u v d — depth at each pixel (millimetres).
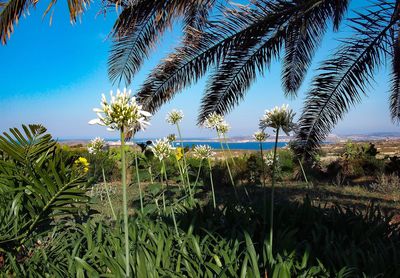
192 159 9508
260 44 6363
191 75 6406
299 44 7402
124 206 1932
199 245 2746
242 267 2246
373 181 11766
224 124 5324
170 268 2475
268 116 2576
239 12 5660
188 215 3576
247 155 12570
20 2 3883
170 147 3834
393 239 3174
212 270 2455
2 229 2600
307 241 2869
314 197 7828
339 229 3338
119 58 6211
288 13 5684
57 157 2926
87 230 2721
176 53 6242
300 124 6680
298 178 11945
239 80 6727
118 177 10344
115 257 2518
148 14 5273
